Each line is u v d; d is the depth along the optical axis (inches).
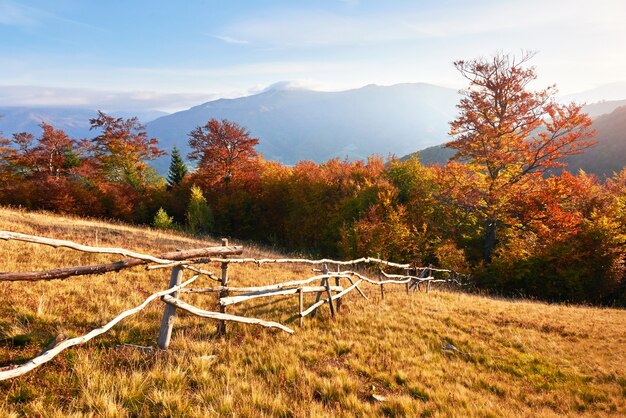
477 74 1030.4
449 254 937.5
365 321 345.1
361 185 1311.5
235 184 1610.5
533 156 997.8
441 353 291.4
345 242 1017.5
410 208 1167.0
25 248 414.6
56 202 1451.8
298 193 1405.0
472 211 1079.6
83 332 218.5
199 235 1136.8
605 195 1221.1
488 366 277.6
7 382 154.5
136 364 193.2
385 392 209.9
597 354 326.6
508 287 935.0
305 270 643.5
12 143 1690.5
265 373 206.8
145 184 1991.9
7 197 1467.8
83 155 1887.3
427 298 510.6
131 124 1822.1
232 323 281.1
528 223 977.5
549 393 239.5
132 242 632.4
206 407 161.0
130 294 314.2
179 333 244.2
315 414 163.0
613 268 880.3
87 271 180.2
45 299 257.9
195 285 404.8
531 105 963.3
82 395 153.6
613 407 227.8
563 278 884.6
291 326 302.5
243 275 499.5
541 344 337.1
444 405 196.4
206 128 1628.9
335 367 228.8
